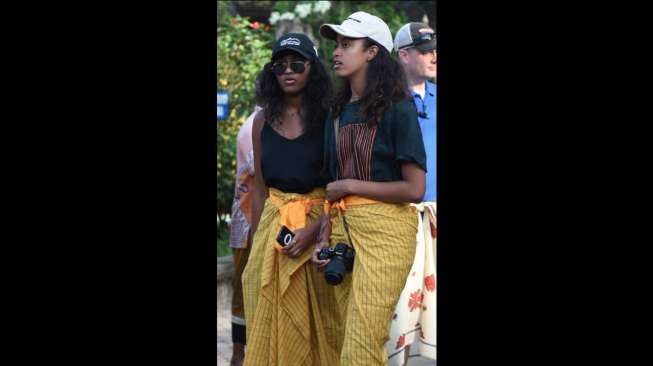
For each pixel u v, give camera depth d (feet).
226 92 27.37
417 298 17.29
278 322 15.43
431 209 17.48
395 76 14.65
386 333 14.28
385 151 14.48
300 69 15.35
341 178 14.83
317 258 14.79
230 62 29.35
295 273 15.47
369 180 14.57
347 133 14.71
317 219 15.49
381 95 14.48
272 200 15.70
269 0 35.42
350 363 14.08
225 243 27.07
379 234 14.43
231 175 27.91
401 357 17.08
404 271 14.48
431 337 17.58
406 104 14.53
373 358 14.08
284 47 15.37
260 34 33.37
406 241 14.55
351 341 14.11
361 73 14.79
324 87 15.51
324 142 15.34
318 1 33.65
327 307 15.62
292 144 15.52
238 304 18.22
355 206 14.64
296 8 33.19
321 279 15.52
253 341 15.61
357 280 14.34
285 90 15.46
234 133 28.30
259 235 15.85
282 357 15.40
